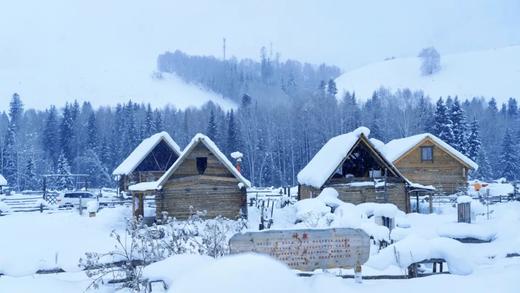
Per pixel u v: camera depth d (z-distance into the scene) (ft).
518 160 243.19
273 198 126.41
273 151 259.19
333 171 98.78
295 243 28.66
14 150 276.62
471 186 151.02
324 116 273.13
